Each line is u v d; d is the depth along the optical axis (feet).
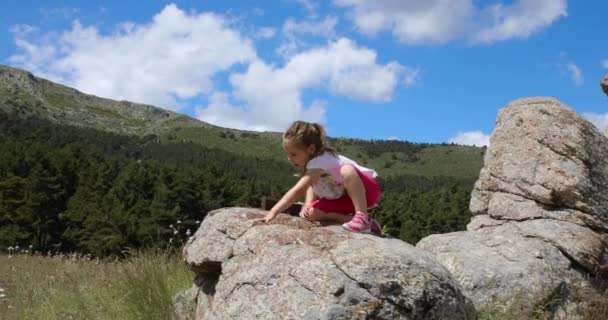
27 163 152.05
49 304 25.09
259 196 173.37
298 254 13.48
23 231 126.72
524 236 22.31
